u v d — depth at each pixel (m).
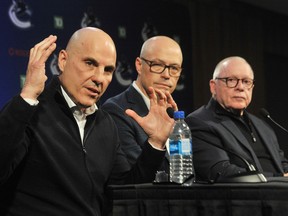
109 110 4.38
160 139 3.44
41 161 3.16
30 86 2.98
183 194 3.00
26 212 3.13
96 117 3.52
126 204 3.19
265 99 11.82
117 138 3.61
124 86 8.28
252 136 5.26
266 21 11.91
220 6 10.76
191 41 9.68
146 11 8.83
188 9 9.73
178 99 9.30
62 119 3.30
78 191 3.25
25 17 7.12
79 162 3.29
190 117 5.02
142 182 3.46
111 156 3.49
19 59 7.02
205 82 10.05
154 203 3.10
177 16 9.44
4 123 2.89
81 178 3.27
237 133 5.03
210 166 4.64
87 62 3.32
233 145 4.86
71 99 3.39
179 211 3.00
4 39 6.89
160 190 3.09
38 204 3.14
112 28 8.26
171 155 3.56
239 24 11.12
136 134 4.30
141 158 3.44
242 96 5.26
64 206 3.17
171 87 4.67
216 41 10.47
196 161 4.75
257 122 5.44
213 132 4.87
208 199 2.91
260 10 11.74
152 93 3.46
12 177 3.16
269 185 2.75
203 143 4.79
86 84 3.31
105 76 3.36
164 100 3.46
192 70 9.68
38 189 3.15
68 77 3.35
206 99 10.02
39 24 7.27
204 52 10.14
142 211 3.13
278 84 12.22
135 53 8.54
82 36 3.35
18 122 2.90
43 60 3.02
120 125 4.28
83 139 3.38
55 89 3.35
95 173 3.36
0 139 2.89
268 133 5.41
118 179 3.54
